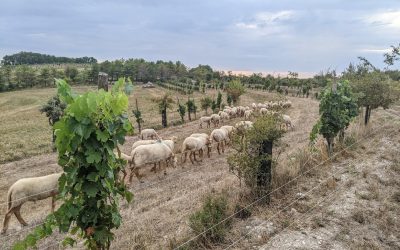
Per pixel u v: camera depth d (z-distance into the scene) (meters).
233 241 7.89
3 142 27.50
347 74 25.25
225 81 102.56
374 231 8.60
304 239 8.02
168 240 7.88
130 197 5.65
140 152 13.46
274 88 82.12
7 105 72.44
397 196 10.65
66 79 5.08
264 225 8.63
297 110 42.50
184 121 38.22
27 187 9.68
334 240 8.05
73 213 4.88
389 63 15.82
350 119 16.81
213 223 8.10
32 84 110.25
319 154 14.37
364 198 10.46
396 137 19.58
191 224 8.05
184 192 11.74
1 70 106.81
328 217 9.20
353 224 8.86
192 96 72.06
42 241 8.33
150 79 131.25
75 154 4.85
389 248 7.88
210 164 16.27
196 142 16.41
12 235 9.10
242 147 10.19
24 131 37.12
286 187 10.83
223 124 33.56
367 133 19.81
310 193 10.71
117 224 5.16
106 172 4.98
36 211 11.20
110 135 5.00
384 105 22.09
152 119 41.69
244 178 10.30
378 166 13.61
